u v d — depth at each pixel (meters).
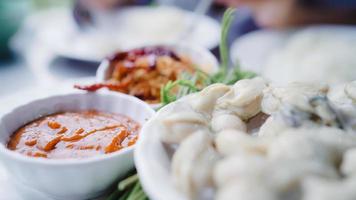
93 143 0.26
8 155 0.24
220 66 0.39
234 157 0.19
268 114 0.25
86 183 0.24
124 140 0.27
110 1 0.65
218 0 0.69
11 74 0.53
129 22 0.58
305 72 0.45
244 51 0.50
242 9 0.70
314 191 0.18
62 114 0.30
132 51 0.38
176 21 0.56
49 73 0.49
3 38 0.58
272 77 0.44
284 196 0.18
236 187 0.18
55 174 0.23
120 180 0.25
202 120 0.23
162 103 0.30
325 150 0.20
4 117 0.27
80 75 0.48
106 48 0.50
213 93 0.25
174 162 0.21
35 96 0.32
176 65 0.35
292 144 0.20
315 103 0.23
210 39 0.51
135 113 0.29
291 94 0.24
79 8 0.60
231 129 0.22
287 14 0.68
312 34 0.54
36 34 0.66
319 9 0.72
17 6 0.59
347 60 0.47
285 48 0.51
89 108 0.30
